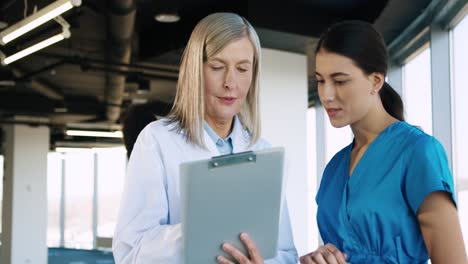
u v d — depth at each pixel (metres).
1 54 5.68
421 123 5.21
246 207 1.29
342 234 1.52
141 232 1.48
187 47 1.60
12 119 11.79
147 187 1.52
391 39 5.48
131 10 4.74
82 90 10.45
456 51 4.54
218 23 1.54
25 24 4.32
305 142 6.24
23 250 11.70
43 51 7.50
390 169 1.45
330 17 5.67
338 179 1.62
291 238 1.73
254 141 1.71
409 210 1.42
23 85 9.43
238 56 1.54
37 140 12.14
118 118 11.78
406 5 4.51
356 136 1.60
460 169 4.39
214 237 1.28
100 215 16.91
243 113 1.72
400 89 5.72
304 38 5.68
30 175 11.95
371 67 1.44
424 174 1.37
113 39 5.71
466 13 4.23
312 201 8.53
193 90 1.57
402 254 1.42
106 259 13.97
